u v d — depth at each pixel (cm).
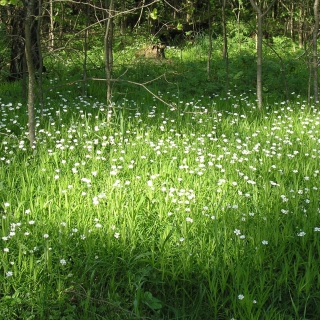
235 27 1741
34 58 1114
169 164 623
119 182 551
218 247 436
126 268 421
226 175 595
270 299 399
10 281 389
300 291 396
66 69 1279
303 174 610
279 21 2027
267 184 559
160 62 1371
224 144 727
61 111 885
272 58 1316
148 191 530
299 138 771
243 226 468
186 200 512
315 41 993
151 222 490
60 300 378
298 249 450
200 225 472
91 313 375
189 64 1170
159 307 383
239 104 1023
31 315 367
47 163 606
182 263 421
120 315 374
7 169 598
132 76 1195
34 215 481
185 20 1903
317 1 980
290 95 1117
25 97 970
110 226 447
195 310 386
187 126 796
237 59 1212
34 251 421
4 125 754
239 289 398
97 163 620
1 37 990
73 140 705
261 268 416
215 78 1200
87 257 419
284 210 486
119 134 733
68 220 462
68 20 1252
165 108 938
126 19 1839
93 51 1407
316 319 385
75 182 551
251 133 799
